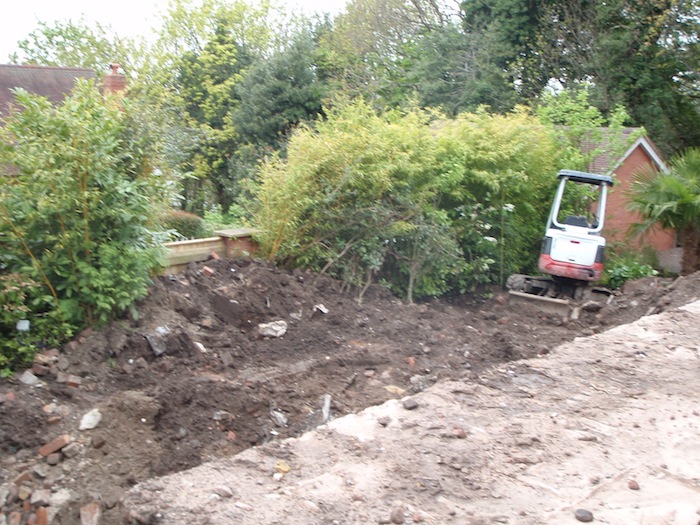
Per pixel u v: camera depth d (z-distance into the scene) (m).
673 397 6.43
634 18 26.30
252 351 8.24
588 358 7.51
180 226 13.44
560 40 27.44
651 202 15.02
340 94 21.34
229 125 25.84
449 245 11.83
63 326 7.19
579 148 16.84
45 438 6.06
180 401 6.75
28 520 5.39
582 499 4.58
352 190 11.00
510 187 13.43
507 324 10.95
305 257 10.66
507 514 4.35
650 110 26.69
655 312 11.34
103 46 30.28
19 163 6.93
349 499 4.43
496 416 5.83
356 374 7.96
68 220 7.23
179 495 4.41
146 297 8.13
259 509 4.27
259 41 31.95
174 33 30.66
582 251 12.82
